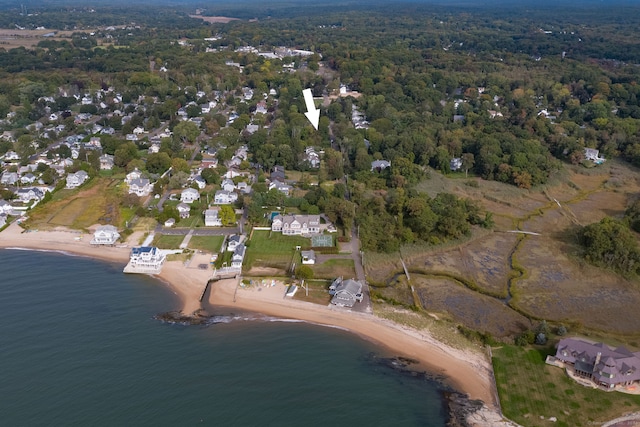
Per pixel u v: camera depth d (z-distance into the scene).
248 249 127.50
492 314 104.75
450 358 91.25
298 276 115.00
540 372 86.50
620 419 76.38
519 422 76.62
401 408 80.25
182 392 81.88
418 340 96.06
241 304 106.81
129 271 117.38
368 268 120.94
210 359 89.75
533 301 109.38
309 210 145.50
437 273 119.94
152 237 132.88
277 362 89.56
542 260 127.06
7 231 135.38
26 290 108.69
